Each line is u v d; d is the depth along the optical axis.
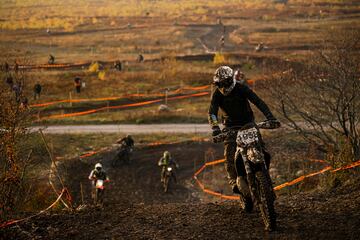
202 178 41.91
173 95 81.69
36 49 154.62
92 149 50.97
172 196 37.59
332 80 32.28
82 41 176.88
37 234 12.61
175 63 109.69
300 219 12.22
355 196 13.51
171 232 12.12
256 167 11.52
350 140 24.08
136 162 46.62
